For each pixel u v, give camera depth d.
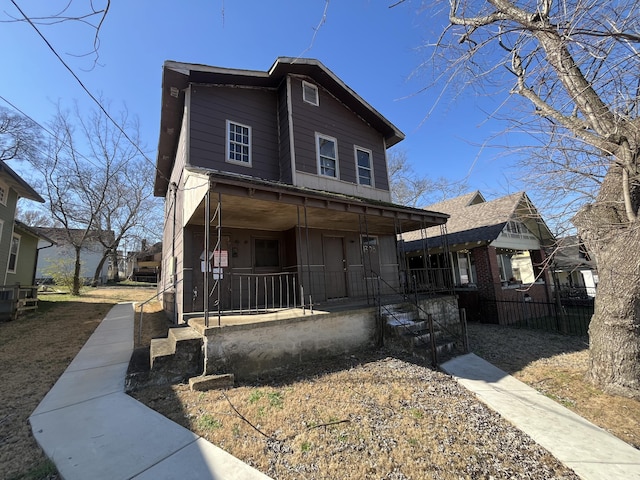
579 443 3.30
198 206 6.33
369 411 3.73
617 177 4.60
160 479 2.50
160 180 13.19
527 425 3.67
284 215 7.52
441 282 11.54
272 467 2.68
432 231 14.58
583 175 4.32
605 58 2.70
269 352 5.10
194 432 3.20
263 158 8.98
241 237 8.42
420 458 2.89
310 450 2.94
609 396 4.52
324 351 5.80
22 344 6.73
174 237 9.88
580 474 2.80
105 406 3.79
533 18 3.04
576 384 4.99
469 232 12.41
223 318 5.68
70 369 5.19
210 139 8.09
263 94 9.48
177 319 8.30
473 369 5.64
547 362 6.21
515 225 13.19
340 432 3.26
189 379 4.37
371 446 3.04
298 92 9.43
